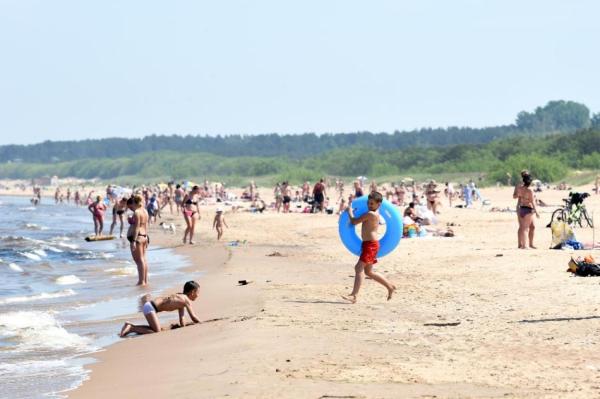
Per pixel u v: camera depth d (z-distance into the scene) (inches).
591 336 717.3
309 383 576.1
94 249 2261.3
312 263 1555.1
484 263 1364.4
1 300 1211.9
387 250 1079.6
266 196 7337.6
